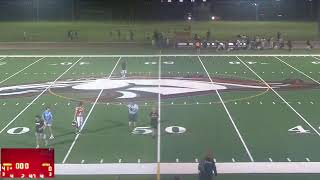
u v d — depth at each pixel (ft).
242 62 136.87
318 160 61.05
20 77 115.34
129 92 99.09
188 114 82.74
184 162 60.70
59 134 72.54
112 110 85.76
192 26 242.17
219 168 58.49
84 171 57.98
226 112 84.02
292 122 77.71
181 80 110.93
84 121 79.25
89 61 140.26
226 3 280.51
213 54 153.99
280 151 64.39
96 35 208.44
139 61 139.85
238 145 66.95
